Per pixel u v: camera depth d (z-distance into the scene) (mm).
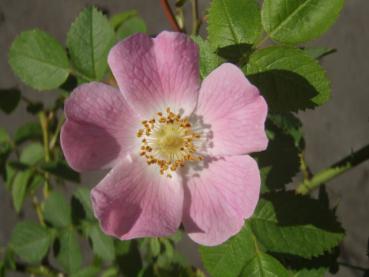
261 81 102
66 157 101
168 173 110
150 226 106
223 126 104
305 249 107
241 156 104
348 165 129
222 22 107
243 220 102
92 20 126
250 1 106
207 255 108
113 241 137
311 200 108
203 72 104
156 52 100
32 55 129
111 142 107
